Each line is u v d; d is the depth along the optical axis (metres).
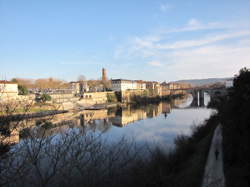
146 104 113.56
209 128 32.78
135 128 40.62
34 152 4.58
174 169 16.95
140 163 7.96
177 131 38.50
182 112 76.75
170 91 175.50
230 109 18.89
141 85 159.62
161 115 68.19
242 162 15.20
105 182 5.19
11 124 4.65
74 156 5.12
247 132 14.66
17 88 56.62
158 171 10.37
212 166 17.59
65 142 5.29
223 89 115.19
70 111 65.25
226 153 18.78
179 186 12.98
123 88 129.88
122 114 71.19
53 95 80.06
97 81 147.62
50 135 5.49
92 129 7.23
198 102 126.00
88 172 4.96
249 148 14.12
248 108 14.71
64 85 125.19
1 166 4.16
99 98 107.50
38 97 63.91
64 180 4.76
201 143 25.50
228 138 19.16
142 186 7.11
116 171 5.75
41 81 109.19
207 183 14.59
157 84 175.25
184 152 22.16
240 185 13.24
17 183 4.37
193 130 35.41
